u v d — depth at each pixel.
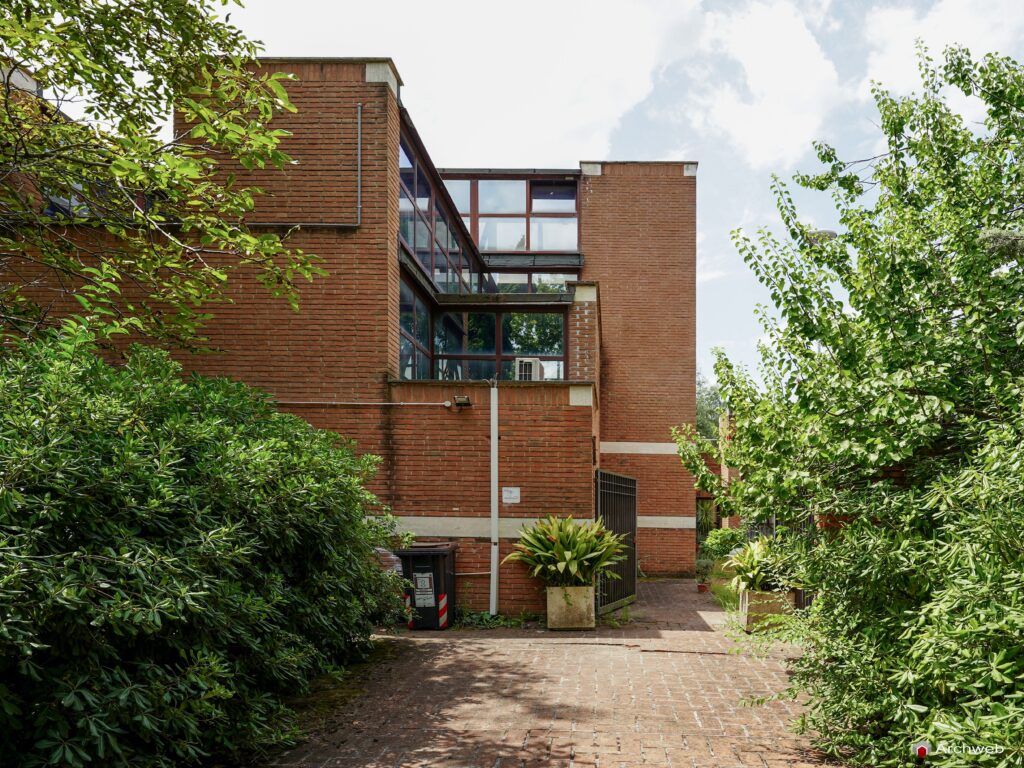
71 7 7.12
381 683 7.37
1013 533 3.78
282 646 6.05
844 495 5.63
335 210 11.97
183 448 5.68
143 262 8.93
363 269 11.90
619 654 8.85
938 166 8.39
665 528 20.33
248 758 5.22
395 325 12.29
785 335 6.53
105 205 8.88
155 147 7.99
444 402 11.80
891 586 4.90
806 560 5.39
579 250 21.16
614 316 21.00
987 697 3.41
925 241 6.70
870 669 4.82
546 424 11.79
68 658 4.10
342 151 12.03
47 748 3.85
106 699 4.02
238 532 5.57
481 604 11.54
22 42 7.35
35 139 8.30
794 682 5.56
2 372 4.67
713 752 5.34
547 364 15.64
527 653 8.89
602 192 21.27
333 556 7.39
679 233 21.11
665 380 20.78
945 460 5.97
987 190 7.81
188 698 4.56
